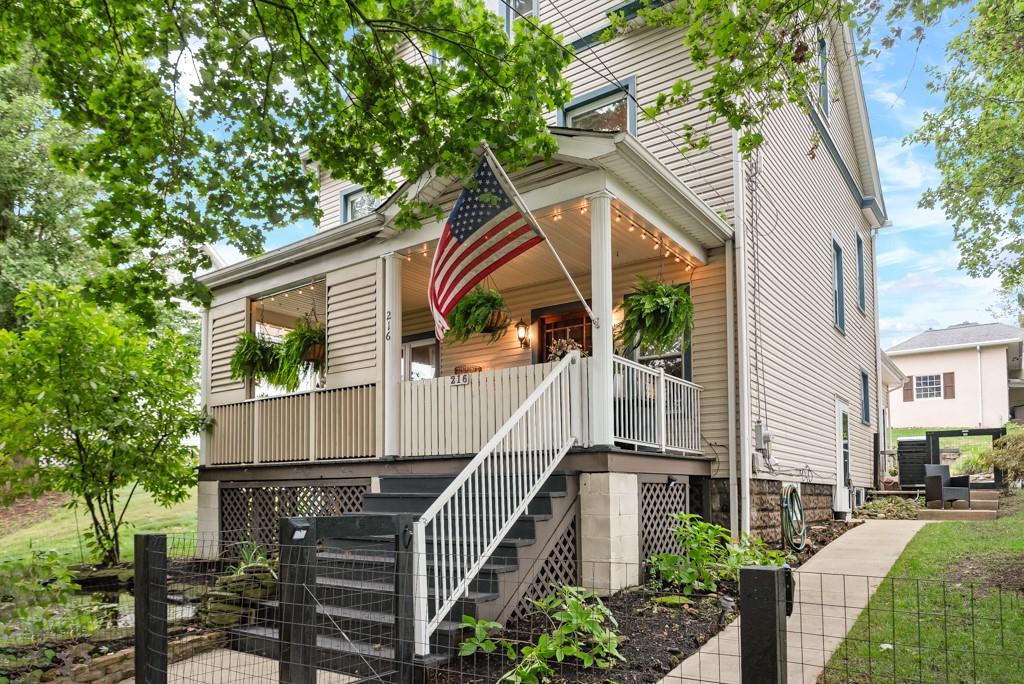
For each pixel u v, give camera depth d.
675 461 8.13
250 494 10.32
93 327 9.47
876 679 4.18
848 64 15.18
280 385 10.59
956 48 12.66
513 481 6.04
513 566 5.85
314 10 6.43
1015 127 12.75
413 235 8.71
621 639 5.12
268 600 6.52
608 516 6.67
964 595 5.82
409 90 6.93
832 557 8.09
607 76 10.87
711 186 9.49
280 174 7.06
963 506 13.03
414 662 4.41
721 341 9.17
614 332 9.73
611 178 7.29
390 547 6.63
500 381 7.73
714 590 6.52
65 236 19.38
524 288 11.10
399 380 8.74
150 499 16.48
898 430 30.06
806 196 12.58
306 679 3.48
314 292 11.54
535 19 6.68
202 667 5.54
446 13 6.39
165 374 10.46
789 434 10.57
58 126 18.47
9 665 5.13
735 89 6.13
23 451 9.27
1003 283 15.07
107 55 7.43
